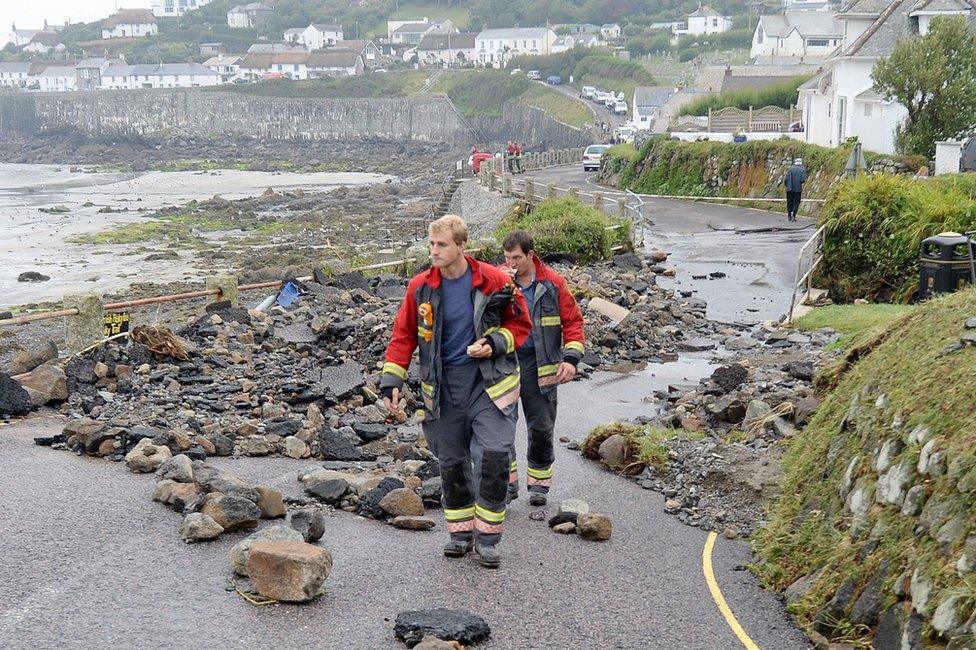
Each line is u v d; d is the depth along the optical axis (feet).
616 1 646.33
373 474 27.27
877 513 18.84
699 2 608.19
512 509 25.75
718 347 49.19
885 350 23.45
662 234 91.35
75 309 39.22
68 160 437.17
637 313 53.42
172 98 533.96
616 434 30.22
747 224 97.04
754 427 30.63
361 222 192.95
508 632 18.20
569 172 183.42
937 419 18.34
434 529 23.77
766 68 253.03
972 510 16.19
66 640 16.98
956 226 56.34
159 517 22.93
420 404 35.45
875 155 98.89
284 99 515.91
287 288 55.67
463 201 137.69
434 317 20.81
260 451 29.22
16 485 24.61
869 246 58.03
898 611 16.72
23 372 36.35
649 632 18.40
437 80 528.22
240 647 17.06
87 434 27.73
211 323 46.06
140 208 232.32
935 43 95.76
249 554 19.13
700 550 23.16
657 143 142.72
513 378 21.11
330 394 34.94
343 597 19.31
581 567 21.61
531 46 597.52
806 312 53.72
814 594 19.16
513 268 24.57
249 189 289.74
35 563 20.06
